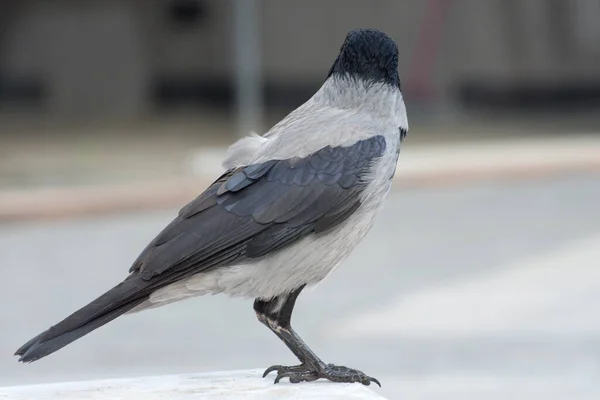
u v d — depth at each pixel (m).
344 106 6.25
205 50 35.19
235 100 35.12
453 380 10.10
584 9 34.59
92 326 5.39
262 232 5.79
